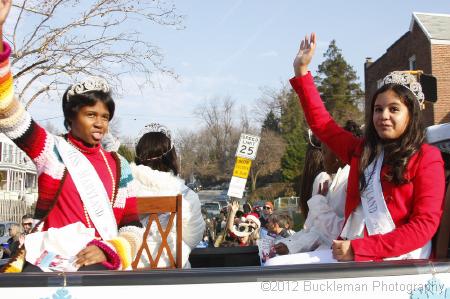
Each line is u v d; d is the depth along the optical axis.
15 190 40.34
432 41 20.88
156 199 3.33
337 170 3.60
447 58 20.92
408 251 2.50
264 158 69.06
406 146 2.66
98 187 2.56
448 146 3.26
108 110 2.74
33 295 1.94
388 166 2.69
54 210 2.54
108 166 2.74
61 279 1.96
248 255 4.14
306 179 3.88
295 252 3.33
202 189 74.56
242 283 2.04
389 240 2.49
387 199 2.67
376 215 2.67
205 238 10.76
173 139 4.05
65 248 2.33
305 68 3.18
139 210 3.30
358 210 2.79
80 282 1.96
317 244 3.35
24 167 41.41
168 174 3.83
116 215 2.73
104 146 3.62
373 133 2.81
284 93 73.06
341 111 63.56
